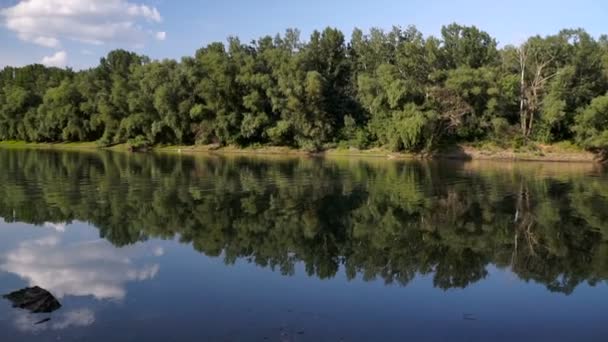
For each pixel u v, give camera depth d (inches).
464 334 583.5
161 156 3218.5
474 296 711.1
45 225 1113.4
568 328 606.9
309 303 668.7
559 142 3225.9
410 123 3004.4
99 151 3774.6
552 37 3299.7
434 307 665.6
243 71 3671.3
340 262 871.7
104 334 553.9
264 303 664.4
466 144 3304.6
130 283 737.6
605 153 2957.7
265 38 4313.5
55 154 3346.5
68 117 4362.7
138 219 1186.6
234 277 773.3
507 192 1663.4
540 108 3216.0
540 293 727.1
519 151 3149.6
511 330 597.3
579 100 3240.7
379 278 784.3
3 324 573.3
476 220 1226.6
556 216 1270.9
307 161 2903.5
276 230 1110.4
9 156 3090.6
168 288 717.3
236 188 1701.5
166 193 1565.0
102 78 4707.2
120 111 4160.9
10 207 1305.4
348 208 1368.1
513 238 1057.5
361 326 597.0
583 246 994.7
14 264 825.5
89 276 767.7
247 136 3671.3
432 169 2447.1
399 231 1114.7
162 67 3934.5
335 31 4079.7
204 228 1114.7
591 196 1578.5
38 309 616.1
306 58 3772.1
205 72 3826.3
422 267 850.1
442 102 3184.1
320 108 3592.5
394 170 2383.1
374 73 3720.5
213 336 556.1
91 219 1178.0
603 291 737.6
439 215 1285.7
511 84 3181.6
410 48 3472.0
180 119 3848.4
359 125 3639.3
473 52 3617.1
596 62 3361.2
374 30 3986.2
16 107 4692.4
